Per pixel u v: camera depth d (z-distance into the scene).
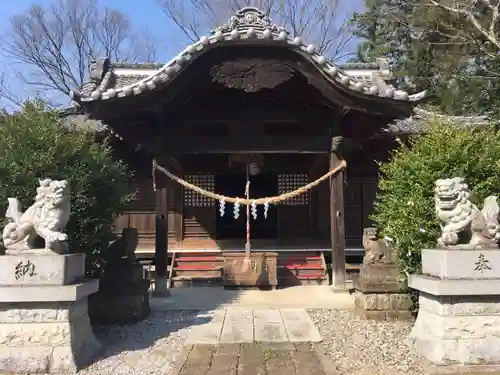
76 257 5.64
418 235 6.76
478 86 17.34
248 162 12.23
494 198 5.60
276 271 11.20
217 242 15.05
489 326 5.20
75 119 12.67
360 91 8.77
